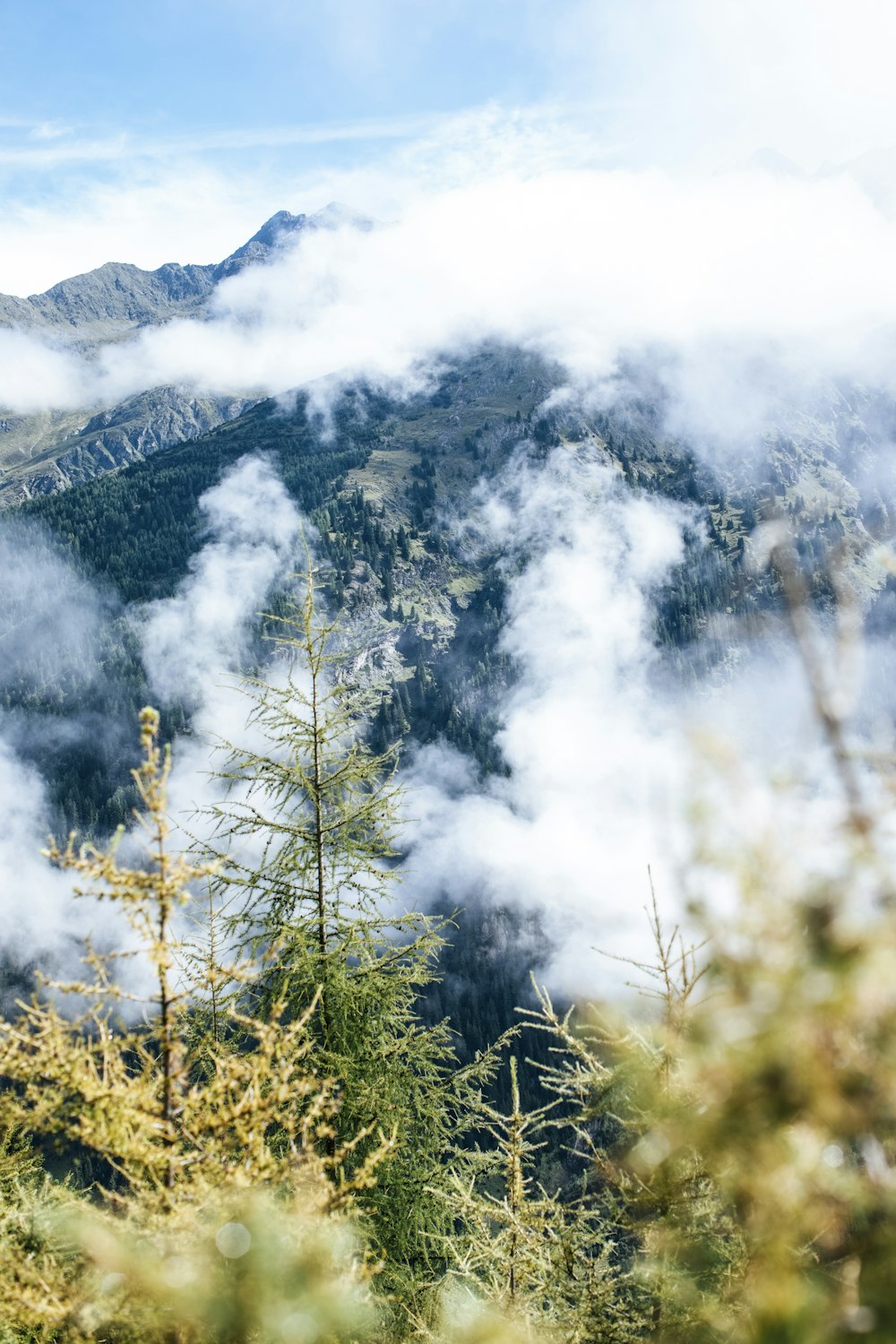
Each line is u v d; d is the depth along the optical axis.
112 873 5.32
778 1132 2.10
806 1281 2.24
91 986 5.51
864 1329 2.05
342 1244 4.87
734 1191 2.43
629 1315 6.19
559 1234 7.32
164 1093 5.72
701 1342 4.37
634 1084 3.40
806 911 2.01
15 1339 5.55
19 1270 5.11
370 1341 6.23
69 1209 5.20
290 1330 3.42
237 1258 3.68
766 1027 1.99
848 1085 1.97
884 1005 1.93
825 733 2.15
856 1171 2.18
